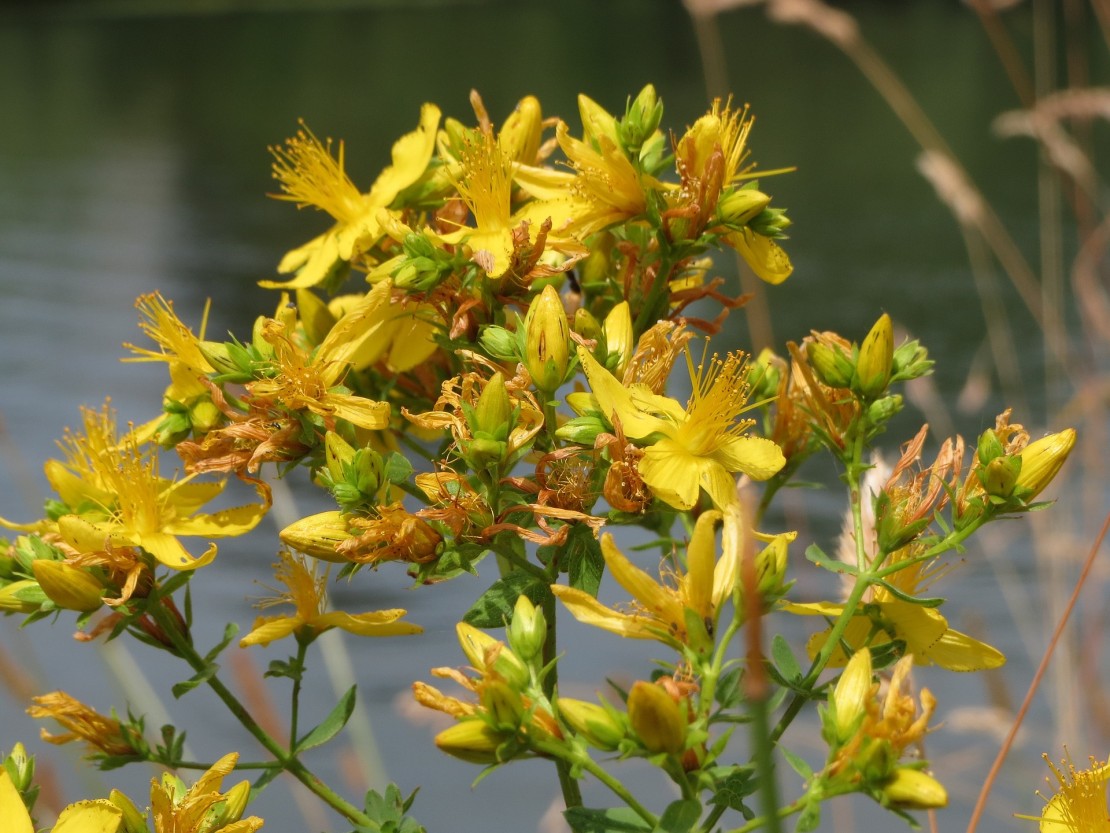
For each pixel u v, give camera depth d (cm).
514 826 77
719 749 40
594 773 40
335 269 44
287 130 417
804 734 69
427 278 42
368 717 89
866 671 40
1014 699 80
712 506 43
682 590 41
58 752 79
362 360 43
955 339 174
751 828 40
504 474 41
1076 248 227
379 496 42
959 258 234
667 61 563
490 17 855
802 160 371
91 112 480
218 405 42
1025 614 87
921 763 40
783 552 41
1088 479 68
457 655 95
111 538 42
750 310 60
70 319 200
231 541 118
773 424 44
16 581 43
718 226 43
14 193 327
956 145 364
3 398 156
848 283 216
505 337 42
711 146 42
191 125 441
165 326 43
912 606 42
